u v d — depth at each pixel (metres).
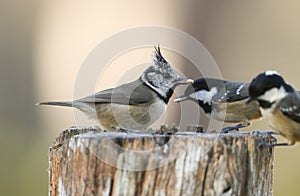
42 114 22.77
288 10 23.08
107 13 23.05
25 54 24.38
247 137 7.66
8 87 23.70
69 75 22.80
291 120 8.91
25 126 22.00
